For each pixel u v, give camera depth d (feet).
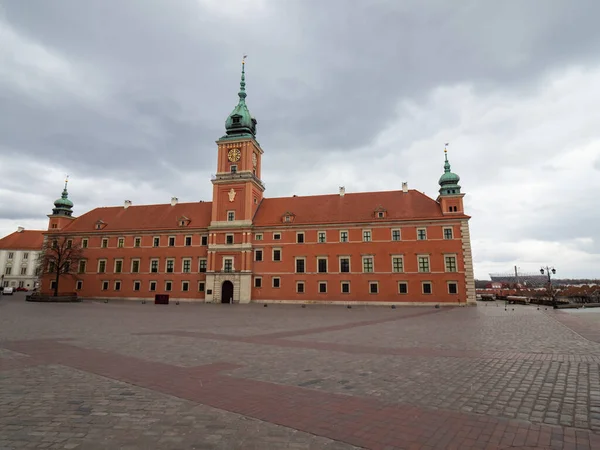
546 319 109.09
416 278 209.46
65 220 284.00
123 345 60.23
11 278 391.45
